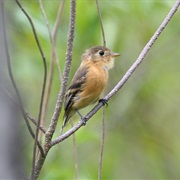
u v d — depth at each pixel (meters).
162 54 15.93
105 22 13.21
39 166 7.79
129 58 14.70
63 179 12.55
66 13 13.37
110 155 14.88
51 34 10.73
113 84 14.83
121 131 15.88
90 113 9.29
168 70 16.03
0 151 5.52
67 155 13.06
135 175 15.98
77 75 11.56
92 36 13.12
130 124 16.16
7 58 6.79
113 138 15.58
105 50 11.88
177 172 16.09
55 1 13.51
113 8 13.32
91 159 14.56
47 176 12.48
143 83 15.77
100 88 11.64
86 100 11.56
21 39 13.47
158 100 16.36
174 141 16.62
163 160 16.30
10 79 7.48
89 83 11.44
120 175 15.86
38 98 14.27
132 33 14.16
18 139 5.68
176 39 15.81
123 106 15.48
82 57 11.95
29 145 11.89
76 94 11.47
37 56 13.56
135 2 13.27
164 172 16.11
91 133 12.86
